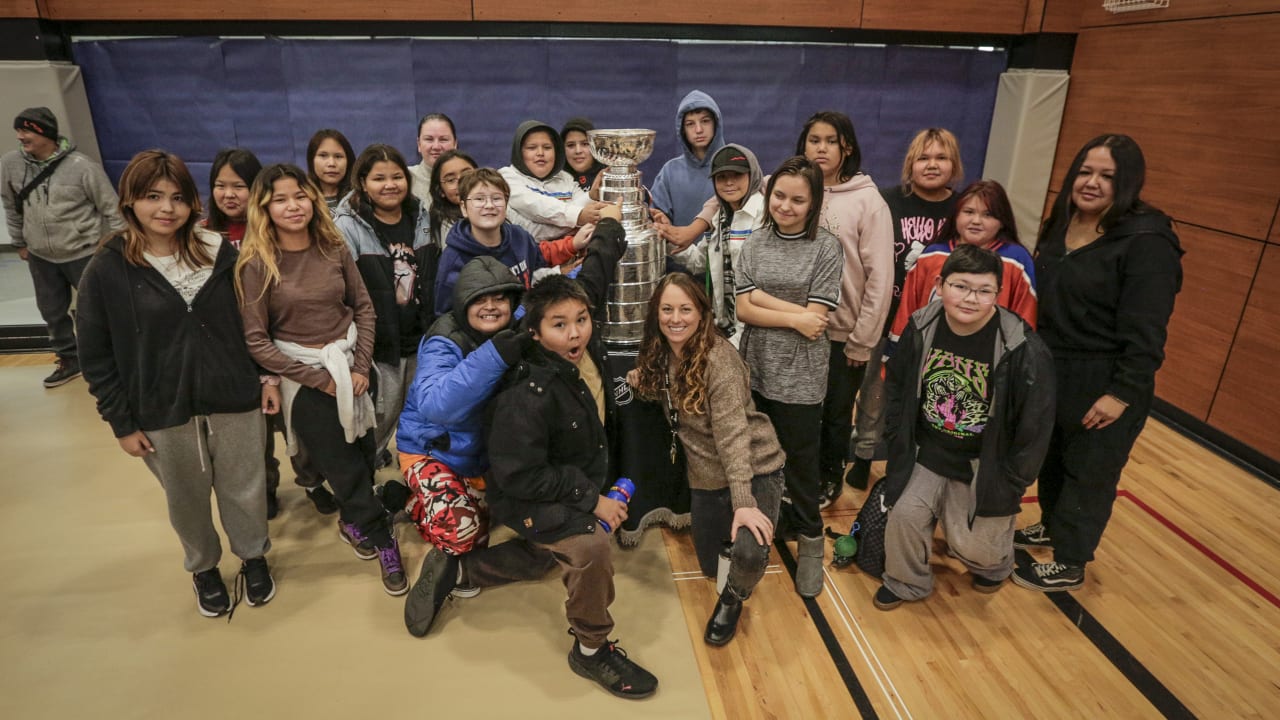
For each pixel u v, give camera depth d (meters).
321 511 2.88
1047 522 2.63
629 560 2.62
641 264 2.43
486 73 4.21
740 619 2.34
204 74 4.09
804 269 2.23
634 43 4.21
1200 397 3.54
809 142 2.62
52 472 3.13
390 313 2.68
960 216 2.44
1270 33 3.10
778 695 2.04
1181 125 3.58
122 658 2.14
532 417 1.84
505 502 2.00
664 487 2.66
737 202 2.53
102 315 1.95
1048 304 2.34
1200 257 3.51
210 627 2.27
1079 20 4.24
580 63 4.23
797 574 2.47
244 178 2.57
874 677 2.11
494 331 2.07
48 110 3.59
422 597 2.20
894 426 2.36
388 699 2.01
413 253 2.74
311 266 2.21
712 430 2.16
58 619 2.30
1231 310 3.35
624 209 2.48
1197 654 2.21
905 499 2.30
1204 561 2.65
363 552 2.61
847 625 2.32
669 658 2.18
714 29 4.25
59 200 3.64
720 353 2.11
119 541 2.69
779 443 2.35
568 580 1.95
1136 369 2.15
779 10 4.15
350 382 2.21
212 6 3.94
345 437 2.32
